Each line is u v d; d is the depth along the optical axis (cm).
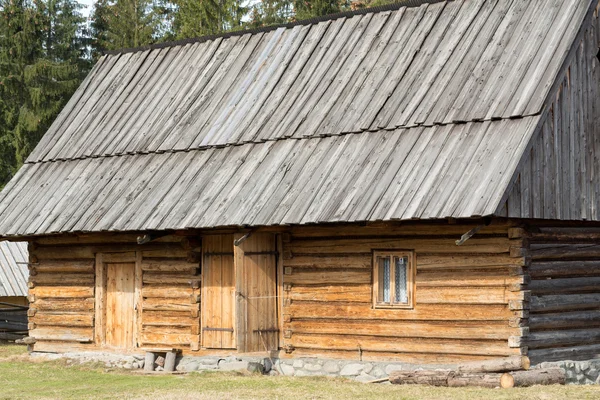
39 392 2397
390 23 2856
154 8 6988
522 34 2547
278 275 2650
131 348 2897
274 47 3055
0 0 6475
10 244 3972
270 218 2477
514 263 2328
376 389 2272
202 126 2925
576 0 2541
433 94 2534
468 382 2261
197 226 2581
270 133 2750
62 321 3036
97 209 2839
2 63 6250
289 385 2366
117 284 2948
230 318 2711
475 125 2391
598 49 2578
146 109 3125
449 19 2734
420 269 2444
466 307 2381
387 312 2483
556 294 2450
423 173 2350
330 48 2908
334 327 2558
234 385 2380
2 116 6281
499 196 2192
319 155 2581
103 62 3466
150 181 2839
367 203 2358
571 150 2444
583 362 2448
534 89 2386
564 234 2472
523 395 2116
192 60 3222
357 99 2669
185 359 2769
